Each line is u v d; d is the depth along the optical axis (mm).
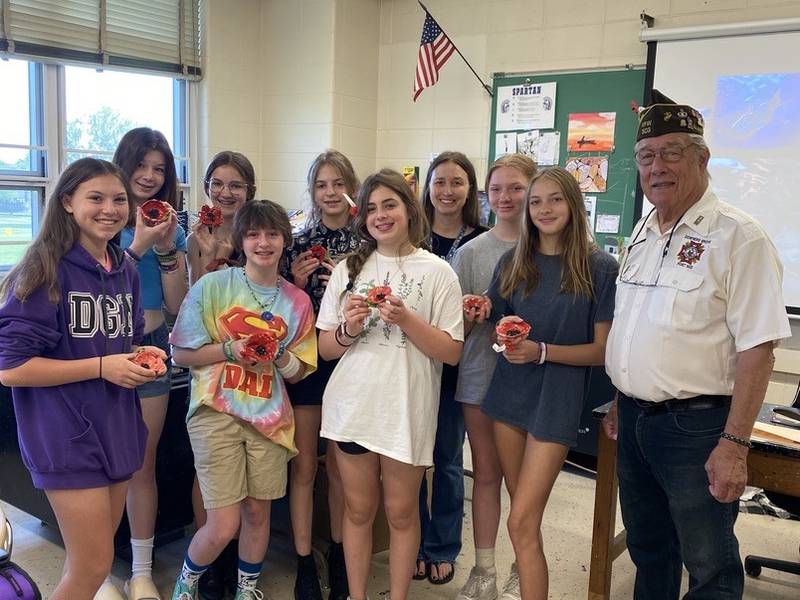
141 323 2064
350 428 2068
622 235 4281
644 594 2086
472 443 2387
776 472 1942
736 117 3832
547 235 2113
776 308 1631
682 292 1747
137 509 2404
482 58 4652
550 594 2594
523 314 2129
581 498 3506
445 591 2592
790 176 3734
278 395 2250
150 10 4422
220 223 2461
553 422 2049
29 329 1692
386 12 5008
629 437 1950
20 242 4105
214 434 2176
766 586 2691
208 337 2217
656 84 4004
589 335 2088
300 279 2379
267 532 2314
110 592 2363
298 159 4973
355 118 4938
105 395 1827
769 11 3732
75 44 4051
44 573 2621
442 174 2535
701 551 1785
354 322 2002
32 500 2760
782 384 3812
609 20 4195
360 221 2148
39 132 4090
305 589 2408
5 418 2779
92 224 1788
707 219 1753
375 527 2637
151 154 2391
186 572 2266
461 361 2375
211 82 4781
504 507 3340
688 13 3957
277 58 4992
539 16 4418
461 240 2615
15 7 3754
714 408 1753
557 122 4414
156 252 2379
